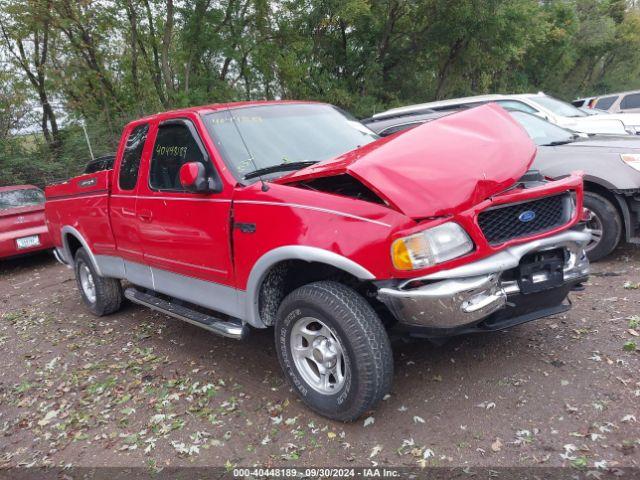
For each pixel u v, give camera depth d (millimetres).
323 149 4250
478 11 24172
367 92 27094
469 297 3049
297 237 3283
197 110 4254
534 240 3289
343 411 3291
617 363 3717
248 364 4441
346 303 3156
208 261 4008
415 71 29484
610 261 5980
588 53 43062
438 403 3506
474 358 4008
